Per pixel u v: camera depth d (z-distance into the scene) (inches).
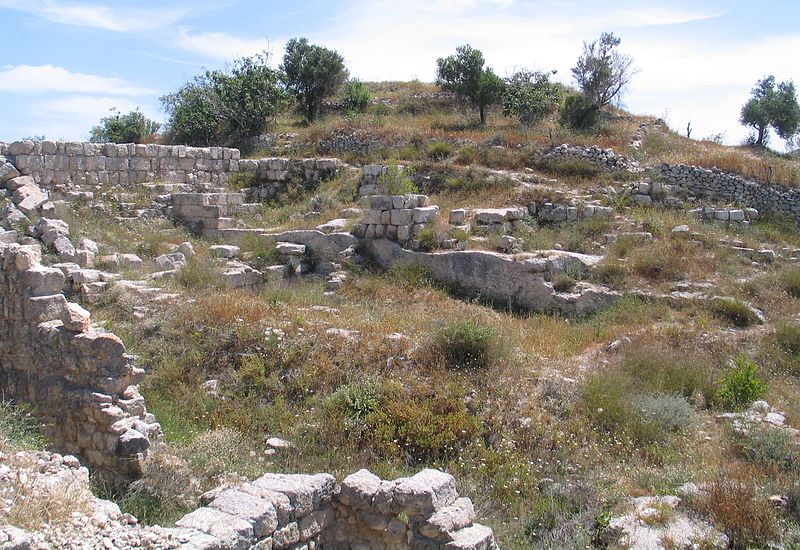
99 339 325.4
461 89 1267.2
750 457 366.0
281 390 426.0
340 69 1413.6
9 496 216.7
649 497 319.3
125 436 302.7
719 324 581.3
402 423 388.5
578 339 559.2
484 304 658.8
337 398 404.8
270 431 394.9
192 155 956.6
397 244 719.1
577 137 1088.8
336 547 268.5
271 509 239.0
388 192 764.0
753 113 1363.2
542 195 858.8
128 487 293.3
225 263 686.5
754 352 522.0
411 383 424.2
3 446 265.1
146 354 451.5
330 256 732.7
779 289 644.7
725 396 450.0
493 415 399.9
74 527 212.7
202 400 417.1
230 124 1327.5
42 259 567.2
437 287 677.9
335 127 1198.9
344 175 984.3
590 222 795.4
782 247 769.6
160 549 208.1
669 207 879.1
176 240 734.5
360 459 364.8
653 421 404.5
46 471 255.0
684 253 711.7
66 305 338.0
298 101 1438.2
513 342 517.0
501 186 903.7
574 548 287.0
